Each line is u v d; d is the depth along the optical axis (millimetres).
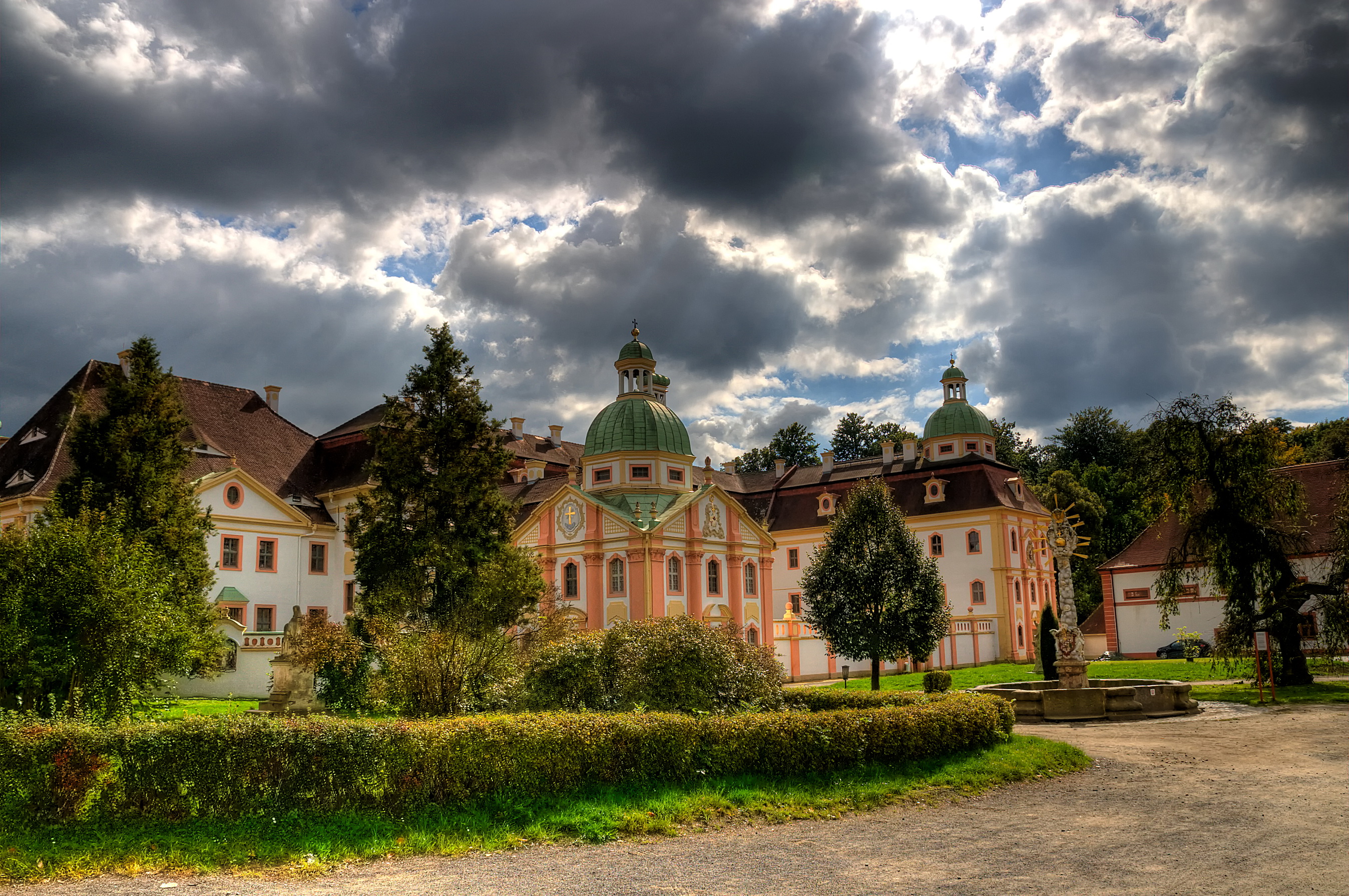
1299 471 51125
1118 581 55688
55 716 14250
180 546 29859
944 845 11742
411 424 33875
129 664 19203
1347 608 31625
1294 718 24172
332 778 12641
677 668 17703
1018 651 65938
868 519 35031
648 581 51188
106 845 11547
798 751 14914
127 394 31750
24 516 46031
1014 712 21250
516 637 27719
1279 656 33094
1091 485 85938
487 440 34531
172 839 11742
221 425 58750
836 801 13992
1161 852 11172
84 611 18438
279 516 55719
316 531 57594
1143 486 35656
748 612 57125
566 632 27250
